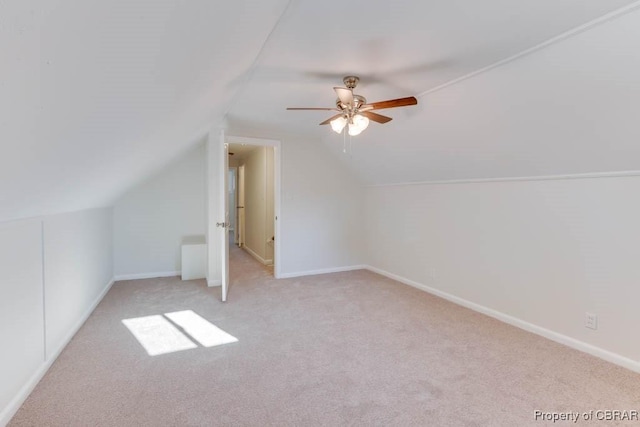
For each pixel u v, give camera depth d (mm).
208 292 3771
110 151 1752
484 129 2559
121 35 830
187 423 1609
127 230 4316
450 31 1690
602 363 2215
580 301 2416
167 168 4336
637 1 1370
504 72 2051
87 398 1790
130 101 1297
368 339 2574
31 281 1904
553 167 2477
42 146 1088
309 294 3744
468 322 2943
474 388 1921
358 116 2406
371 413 1700
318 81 2438
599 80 1747
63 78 813
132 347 2400
